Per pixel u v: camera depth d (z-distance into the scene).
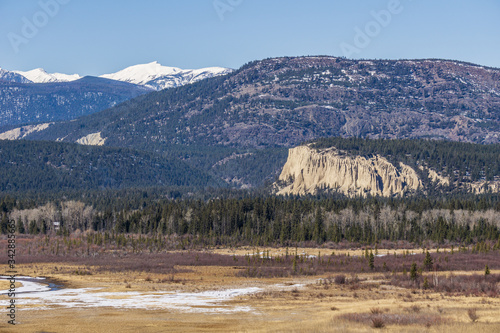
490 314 61.69
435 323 55.25
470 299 77.94
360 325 54.97
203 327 57.44
